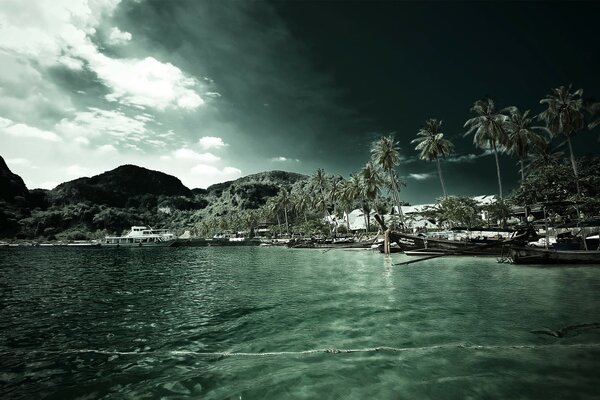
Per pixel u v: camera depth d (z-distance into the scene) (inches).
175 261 1668.3
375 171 2463.1
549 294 543.5
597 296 522.9
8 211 6998.0
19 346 338.6
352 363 275.4
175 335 368.2
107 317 457.1
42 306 539.2
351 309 467.2
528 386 228.4
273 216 5674.2
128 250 3420.3
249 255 2091.5
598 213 1325.0
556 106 1772.9
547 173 1706.4
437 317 413.4
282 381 244.4
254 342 337.1
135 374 265.4
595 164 1857.8
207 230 6840.6
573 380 237.0
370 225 3149.6
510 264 1002.7
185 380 251.4
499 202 1918.1
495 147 1876.2
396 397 216.4
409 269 965.8
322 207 3850.9
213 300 566.6
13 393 236.1
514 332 348.8
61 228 7578.7
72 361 296.0
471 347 306.8
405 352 298.2
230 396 224.1
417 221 2878.9
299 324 397.7
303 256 1803.6
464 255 1266.0
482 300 506.6
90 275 1026.1
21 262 1684.3
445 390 224.4
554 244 1024.2
